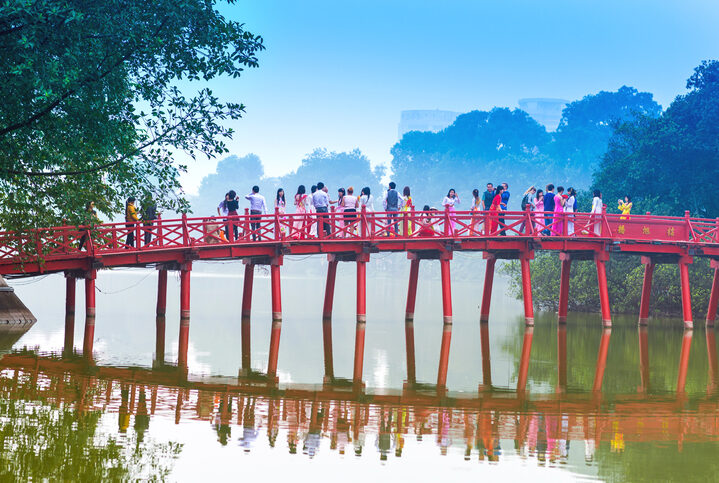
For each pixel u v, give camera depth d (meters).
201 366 20.53
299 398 16.97
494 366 22.17
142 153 21.08
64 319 30.98
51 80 16.77
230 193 30.98
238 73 20.81
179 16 19.17
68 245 28.42
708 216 50.81
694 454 13.58
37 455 12.27
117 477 11.58
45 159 21.02
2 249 28.39
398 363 22.17
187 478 11.72
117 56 19.05
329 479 11.95
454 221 32.09
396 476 12.16
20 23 16.94
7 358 20.44
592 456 13.37
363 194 31.45
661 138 49.03
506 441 14.10
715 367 22.95
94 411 14.99
